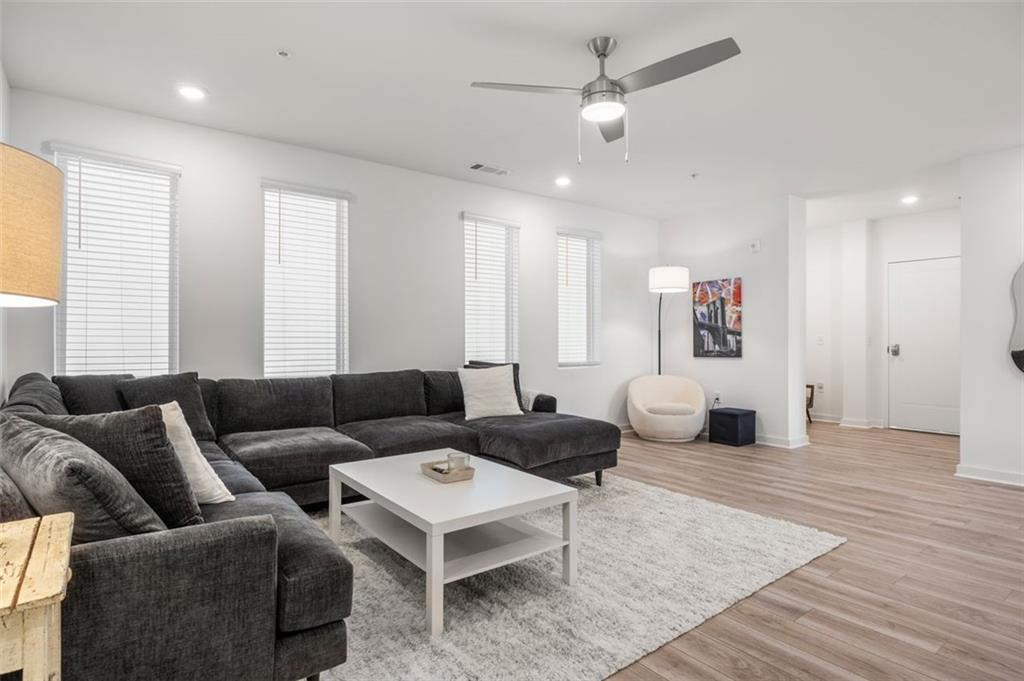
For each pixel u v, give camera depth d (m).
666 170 4.83
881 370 6.86
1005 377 4.25
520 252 5.56
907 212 6.52
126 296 3.54
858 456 5.16
